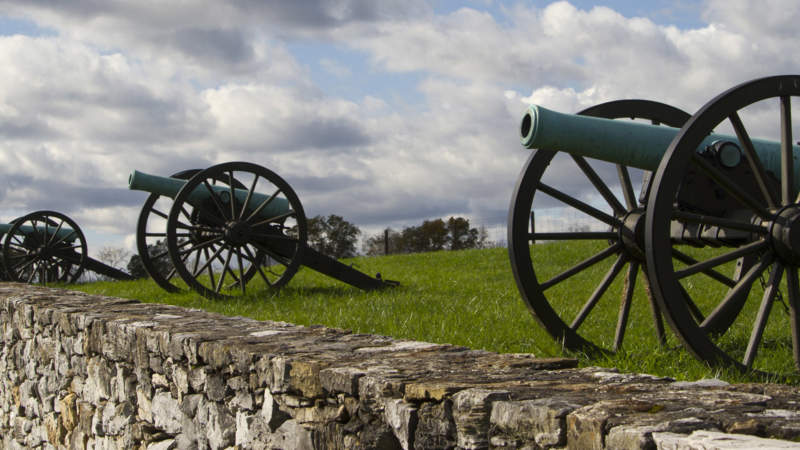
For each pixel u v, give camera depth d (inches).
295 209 433.1
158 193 445.1
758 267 184.4
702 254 551.2
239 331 173.0
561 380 105.4
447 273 554.9
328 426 123.6
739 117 180.2
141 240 441.4
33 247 653.9
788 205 183.9
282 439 135.8
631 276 219.1
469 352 134.9
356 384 117.2
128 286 549.0
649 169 201.5
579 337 212.7
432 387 103.0
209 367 158.4
